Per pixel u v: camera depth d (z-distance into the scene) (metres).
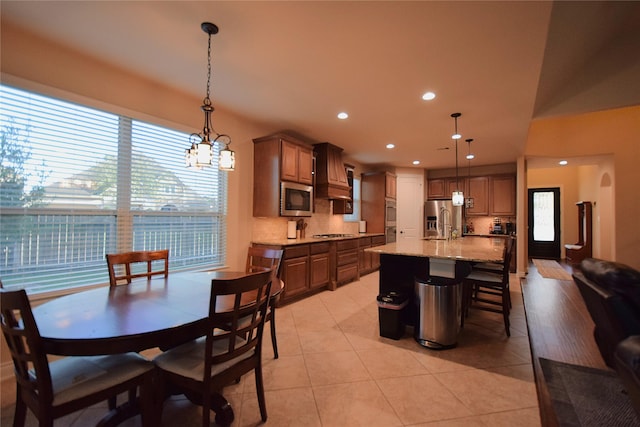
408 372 2.21
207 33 2.08
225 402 1.69
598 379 2.12
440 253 2.78
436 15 1.84
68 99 2.34
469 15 1.84
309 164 4.36
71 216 2.40
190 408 1.80
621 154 5.00
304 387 2.01
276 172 3.83
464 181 7.11
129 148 2.75
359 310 3.63
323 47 2.22
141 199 2.84
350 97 3.11
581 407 1.80
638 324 1.48
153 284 2.09
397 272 3.12
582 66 3.30
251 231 3.97
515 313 3.59
